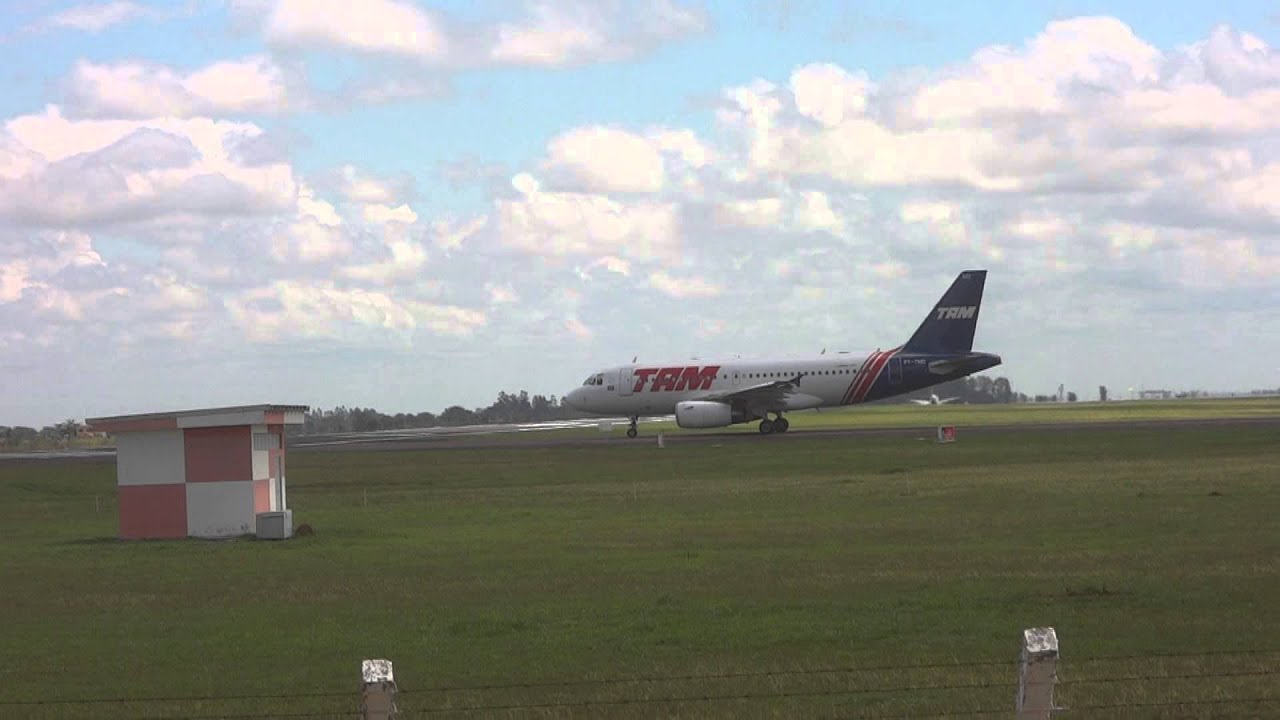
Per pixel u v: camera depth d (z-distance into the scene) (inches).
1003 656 853.8
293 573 1411.2
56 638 1032.2
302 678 855.1
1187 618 965.2
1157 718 689.6
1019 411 7057.1
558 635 984.9
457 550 1572.3
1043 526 1600.6
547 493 2405.3
